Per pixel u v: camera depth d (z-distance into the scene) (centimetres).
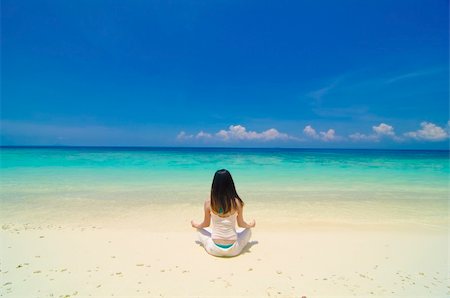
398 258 414
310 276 355
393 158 2952
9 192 910
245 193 940
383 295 311
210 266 383
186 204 769
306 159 2672
